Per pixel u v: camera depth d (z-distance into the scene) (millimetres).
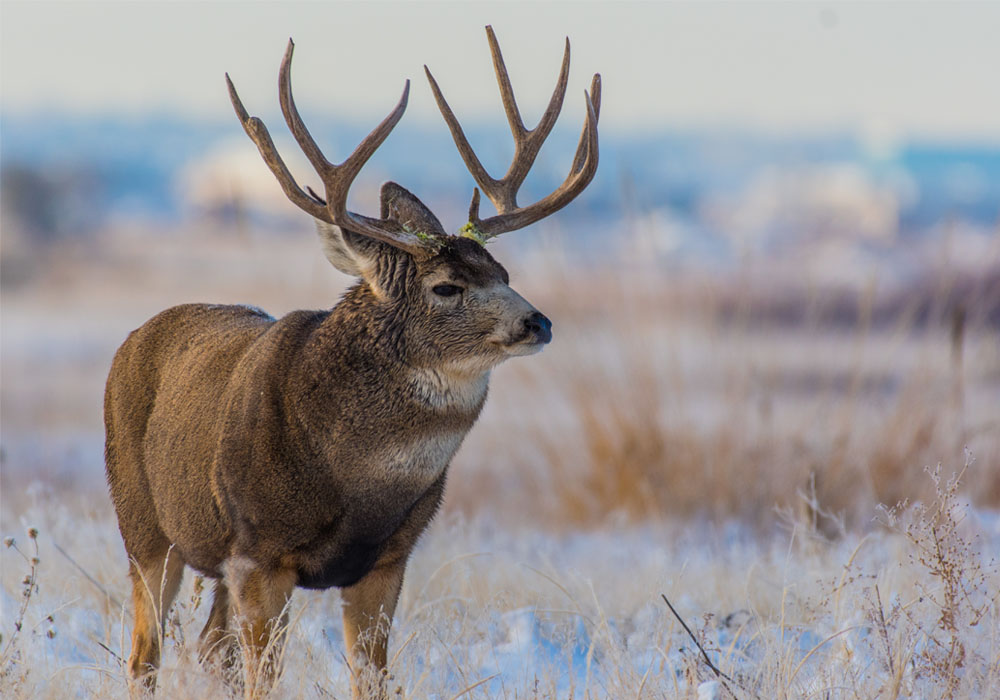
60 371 83062
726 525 34031
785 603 22609
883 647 18344
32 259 162750
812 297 44531
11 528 29312
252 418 18922
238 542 19219
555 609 23250
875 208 134875
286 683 19156
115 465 21922
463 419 19781
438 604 23203
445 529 29219
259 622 18891
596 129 20953
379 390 19125
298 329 19656
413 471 19344
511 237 51531
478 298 19453
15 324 112812
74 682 19047
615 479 37656
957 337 36062
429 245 19625
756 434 37562
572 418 43250
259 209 173000
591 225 51375
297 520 18797
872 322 56719
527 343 19422
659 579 24000
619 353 39031
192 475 20000
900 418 35688
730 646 20203
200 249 181000
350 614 19906
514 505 39875
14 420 60062
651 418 37812
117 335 104938
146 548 21297
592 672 20156
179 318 22406
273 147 19609
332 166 19438
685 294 47438
